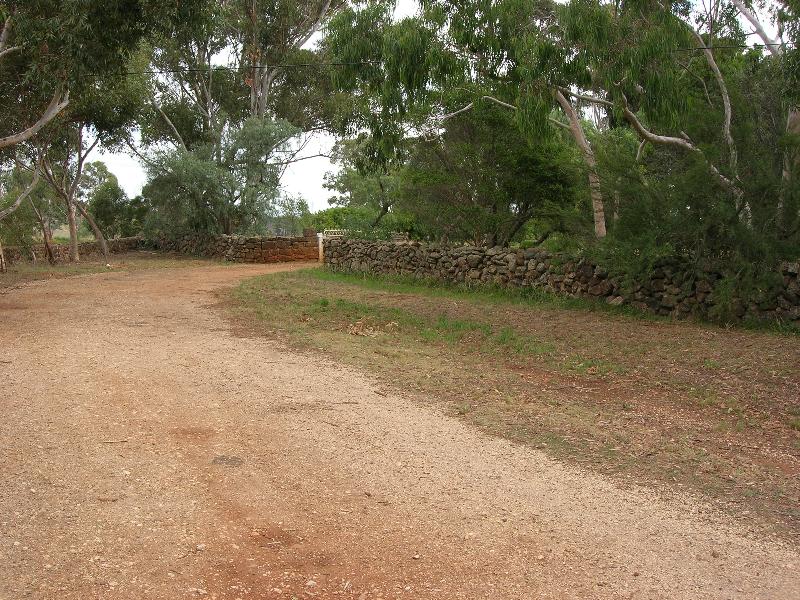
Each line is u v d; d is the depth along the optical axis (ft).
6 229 101.45
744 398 26.22
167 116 123.65
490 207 62.34
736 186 38.11
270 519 14.89
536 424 22.22
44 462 17.40
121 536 13.71
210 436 20.08
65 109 80.53
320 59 120.47
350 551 13.64
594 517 15.53
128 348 32.81
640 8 37.04
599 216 45.88
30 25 47.01
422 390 26.25
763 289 37.01
